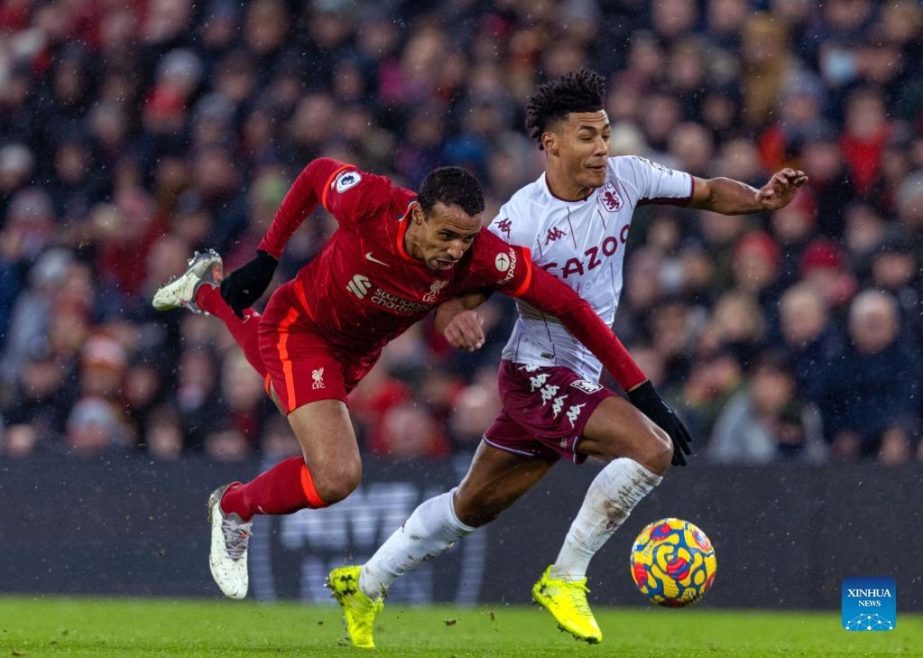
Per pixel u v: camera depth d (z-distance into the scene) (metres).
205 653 18.97
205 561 30.39
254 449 35.88
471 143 39.50
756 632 25.64
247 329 21.28
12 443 36.69
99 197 43.12
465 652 19.78
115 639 21.95
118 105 44.25
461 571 29.94
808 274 35.19
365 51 42.50
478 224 17.45
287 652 19.36
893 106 38.72
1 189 43.69
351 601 20.86
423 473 29.89
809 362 33.31
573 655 19.59
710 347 34.16
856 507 29.25
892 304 33.00
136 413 37.47
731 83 39.25
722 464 29.70
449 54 41.53
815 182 37.44
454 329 17.89
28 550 30.89
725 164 38.31
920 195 36.16
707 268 35.19
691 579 19.39
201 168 41.81
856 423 32.81
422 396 34.97
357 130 41.38
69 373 38.81
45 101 45.16
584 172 19.34
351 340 19.58
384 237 18.23
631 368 19.42
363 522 29.97
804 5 40.25
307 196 19.62
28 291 41.12
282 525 30.17
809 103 38.66
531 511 29.88
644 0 41.44
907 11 39.69
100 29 45.44
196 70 43.69
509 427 20.64
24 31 46.75
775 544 29.39
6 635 22.48
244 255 40.53
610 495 19.77
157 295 22.92
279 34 43.38
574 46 41.12
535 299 18.97
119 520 30.69
